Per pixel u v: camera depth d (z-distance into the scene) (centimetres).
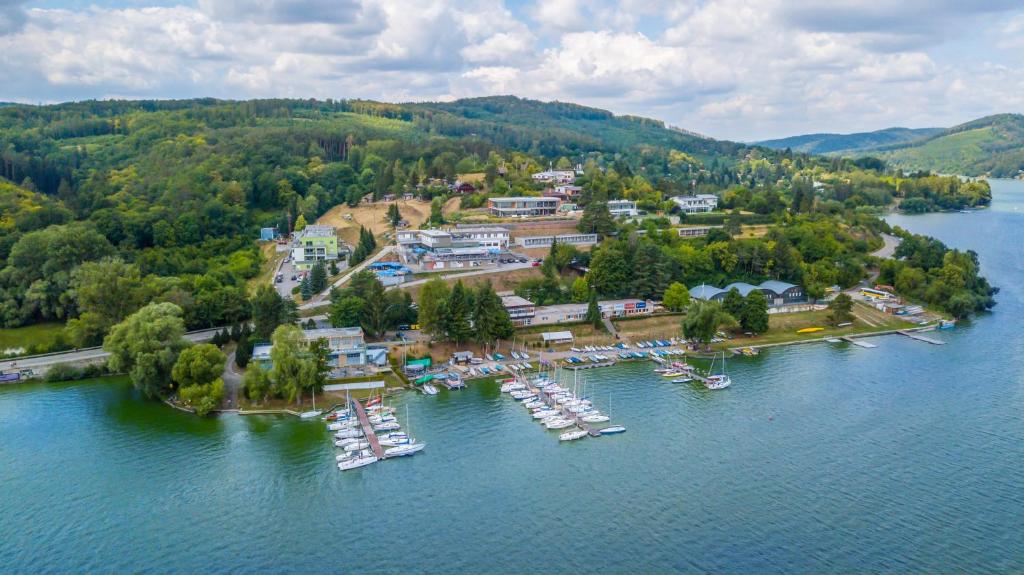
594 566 12750
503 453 16988
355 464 16212
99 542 13538
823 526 13900
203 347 19825
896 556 12988
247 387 19500
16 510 14525
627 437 17838
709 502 14788
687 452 17012
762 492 15150
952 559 12900
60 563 12938
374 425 18338
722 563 12825
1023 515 14212
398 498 15012
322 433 18012
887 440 17562
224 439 17662
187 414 19075
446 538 13612
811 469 16125
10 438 17600
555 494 15150
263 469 16212
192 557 13100
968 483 15450
